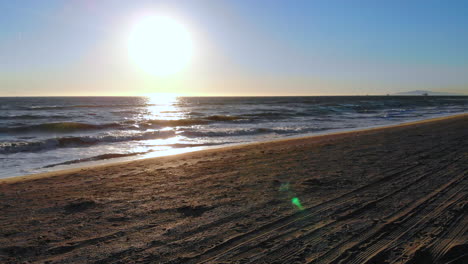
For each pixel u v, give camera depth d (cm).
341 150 1218
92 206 594
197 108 6044
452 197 601
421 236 432
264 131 2209
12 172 1005
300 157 1087
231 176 825
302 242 421
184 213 548
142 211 562
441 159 988
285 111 4716
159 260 380
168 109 5650
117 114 4162
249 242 425
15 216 547
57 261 382
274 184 731
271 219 508
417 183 707
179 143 1673
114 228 486
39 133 2083
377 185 699
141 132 2072
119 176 857
